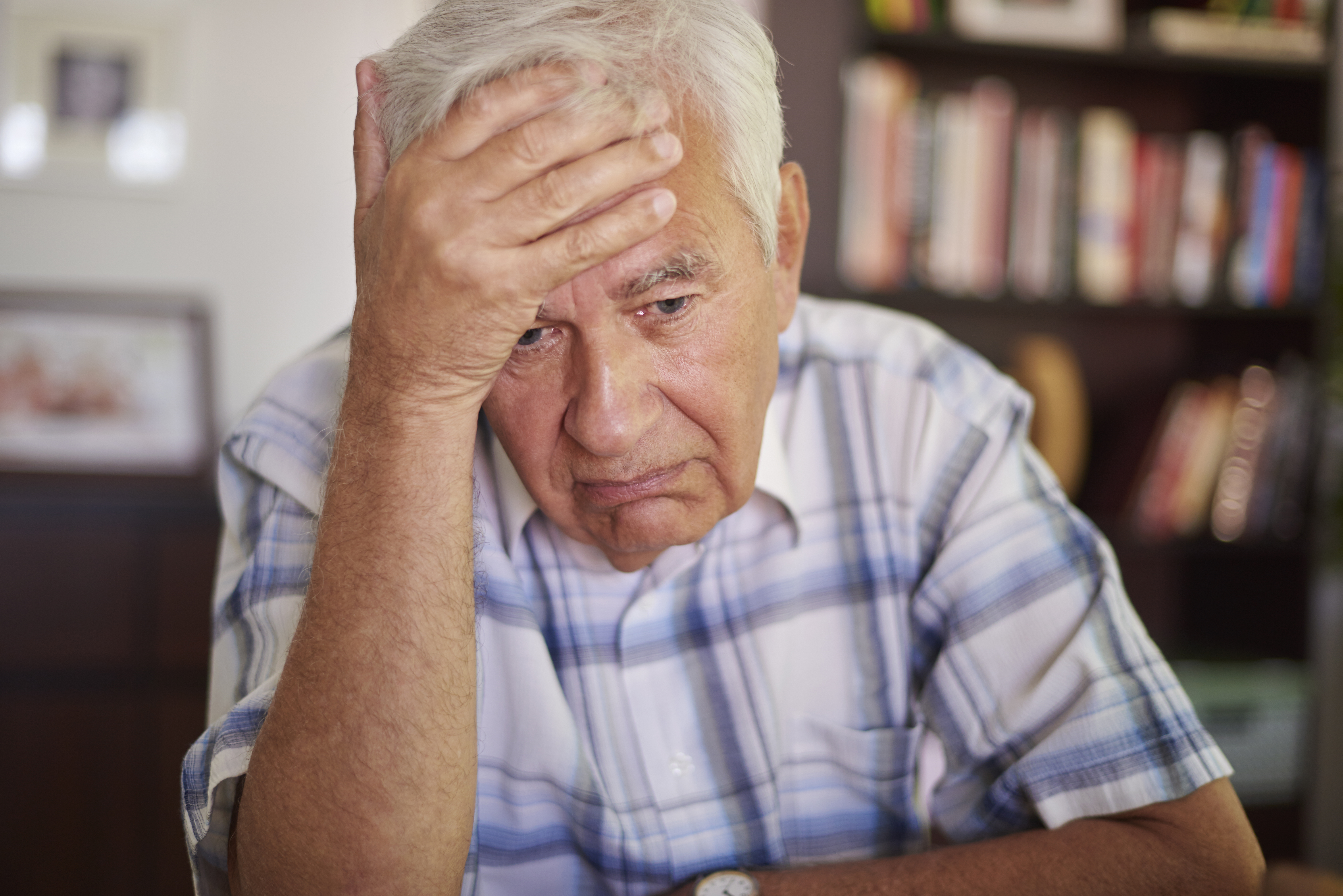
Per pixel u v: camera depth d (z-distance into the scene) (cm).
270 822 54
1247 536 196
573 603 76
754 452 60
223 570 74
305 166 220
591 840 74
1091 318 218
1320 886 44
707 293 54
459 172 47
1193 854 63
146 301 210
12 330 199
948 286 180
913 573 79
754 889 63
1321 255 195
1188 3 201
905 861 65
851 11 172
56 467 198
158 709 184
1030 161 182
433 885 55
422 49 53
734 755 76
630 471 56
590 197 46
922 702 78
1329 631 202
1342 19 196
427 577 54
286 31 217
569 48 49
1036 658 72
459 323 49
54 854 182
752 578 78
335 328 223
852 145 174
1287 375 199
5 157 207
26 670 180
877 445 81
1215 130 219
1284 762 195
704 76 53
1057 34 186
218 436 212
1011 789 71
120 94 212
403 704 53
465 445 54
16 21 206
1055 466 186
